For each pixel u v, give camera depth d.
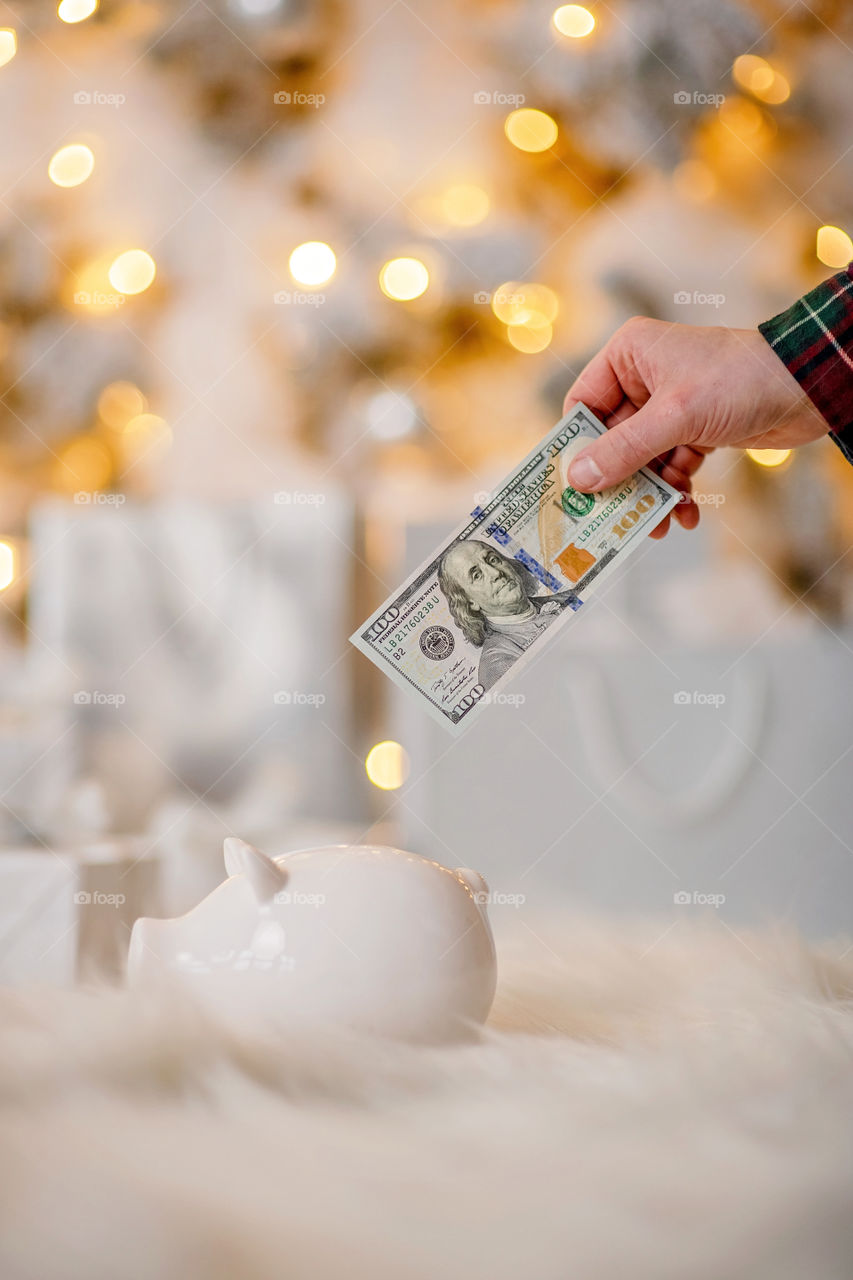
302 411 2.23
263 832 1.77
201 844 1.32
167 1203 0.37
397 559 1.92
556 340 2.17
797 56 2.18
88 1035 0.51
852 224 2.18
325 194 2.21
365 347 2.18
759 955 0.82
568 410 1.15
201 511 1.88
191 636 1.86
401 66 2.20
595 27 2.10
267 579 1.91
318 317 2.18
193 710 1.84
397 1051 0.55
